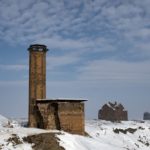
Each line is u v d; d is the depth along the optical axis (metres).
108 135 67.44
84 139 49.44
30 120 58.03
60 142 44.97
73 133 53.62
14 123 63.03
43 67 60.66
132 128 80.50
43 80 60.44
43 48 60.66
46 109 55.25
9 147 40.22
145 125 91.50
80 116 54.69
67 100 53.81
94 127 71.56
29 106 59.09
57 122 53.78
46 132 46.50
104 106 119.25
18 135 43.78
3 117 68.62
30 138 43.22
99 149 47.25
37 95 59.50
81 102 55.09
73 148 44.88
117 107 119.44
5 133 44.56
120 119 118.75
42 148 42.28
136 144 68.62
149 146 72.56
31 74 59.97
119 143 65.00
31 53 60.28
